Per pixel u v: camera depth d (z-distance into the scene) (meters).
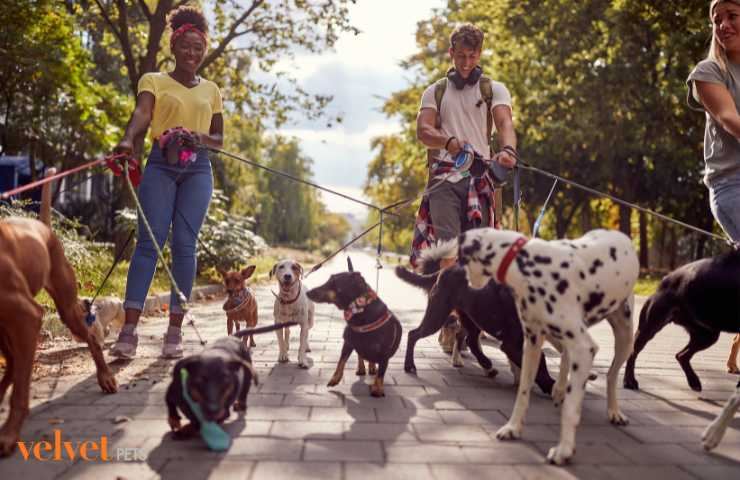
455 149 5.53
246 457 2.99
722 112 4.12
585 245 3.32
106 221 26.25
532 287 3.19
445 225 5.76
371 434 3.40
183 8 5.86
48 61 17.86
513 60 20.86
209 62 17.55
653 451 3.22
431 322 5.05
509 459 3.04
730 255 4.17
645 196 29.27
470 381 4.90
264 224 53.12
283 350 5.63
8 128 20.73
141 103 5.55
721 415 3.22
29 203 8.48
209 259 14.42
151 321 8.09
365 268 33.19
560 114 20.80
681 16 16.77
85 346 5.72
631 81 18.34
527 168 5.34
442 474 2.81
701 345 4.66
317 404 4.05
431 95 5.96
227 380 3.13
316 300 4.43
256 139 28.94
